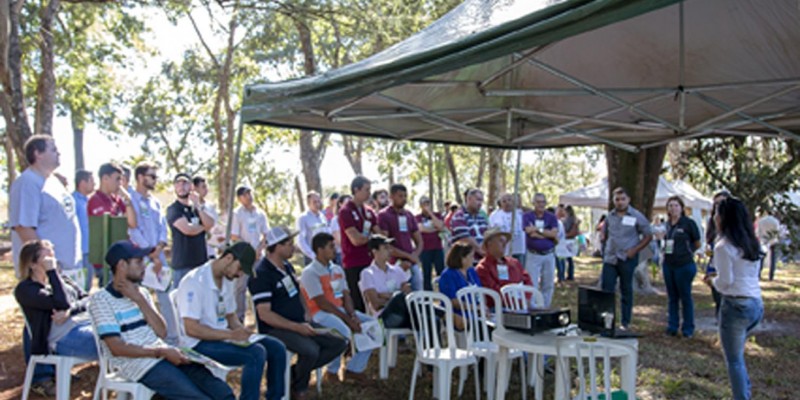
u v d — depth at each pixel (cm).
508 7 423
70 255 510
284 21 1719
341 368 636
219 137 2008
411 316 515
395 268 657
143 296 429
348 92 417
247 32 2041
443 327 582
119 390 401
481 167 3341
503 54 322
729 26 498
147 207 625
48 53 1159
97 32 1603
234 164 537
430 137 780
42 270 446
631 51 567
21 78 935
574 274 1662
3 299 1017
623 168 1175
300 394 513
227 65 1950
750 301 454
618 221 792
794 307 1069
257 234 838
